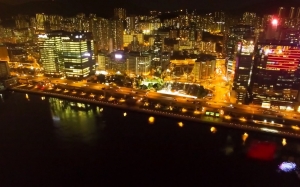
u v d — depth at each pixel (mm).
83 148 164750
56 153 159250
